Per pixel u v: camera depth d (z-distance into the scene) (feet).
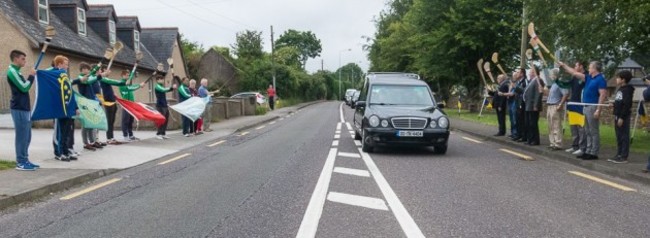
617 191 23.81
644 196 22.76
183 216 19.76
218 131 57.82
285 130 60.64
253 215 19.81
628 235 16.93
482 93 100.53
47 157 33.24
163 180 27.40
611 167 28.25
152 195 23.59
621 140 29.94
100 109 36.86
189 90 55.52
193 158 35.91
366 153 37.45
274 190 24.38
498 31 87.71
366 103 40.63
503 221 18.66
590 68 31.48
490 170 29.81
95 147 38.27
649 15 35.91
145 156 36.14
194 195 23.49
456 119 76.13
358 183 25.82
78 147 38.91
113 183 26.63
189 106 51.52
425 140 35.94
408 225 18.22
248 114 95.86
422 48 100.17
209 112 58.85
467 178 27.17
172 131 57.82
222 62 153.89
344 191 23.90
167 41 113.39
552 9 43.96
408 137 35.86
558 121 36.68
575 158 32.09
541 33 45.62
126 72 43.09
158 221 19.07
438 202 21.62
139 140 45.93
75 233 17.62
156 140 46.78
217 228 18.08
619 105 29.76
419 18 98.43
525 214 19.65
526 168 30.53
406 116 36.19
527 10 47.42
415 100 40.83
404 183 25.77
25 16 62.90
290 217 19.45
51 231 17.88
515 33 87.40
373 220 18.93
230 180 27.14
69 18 74.33
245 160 34.55
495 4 87.66
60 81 31.19
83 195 23.76
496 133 51.70
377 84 42.57
